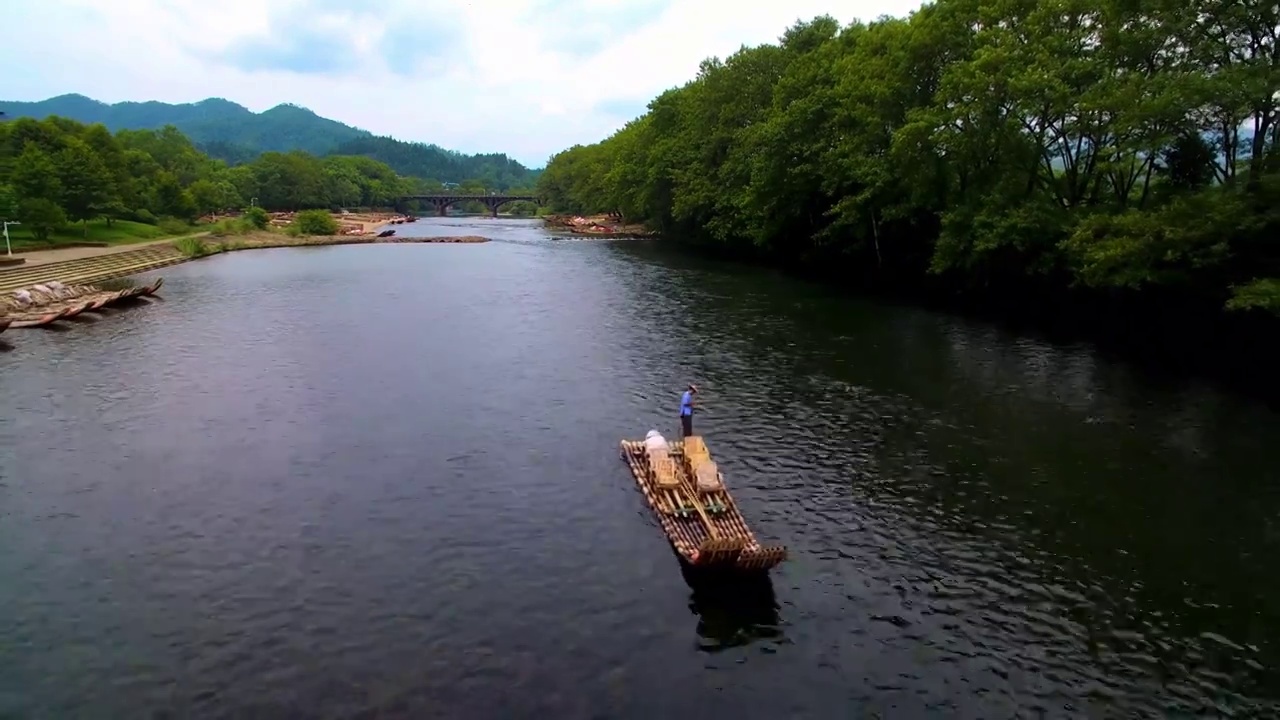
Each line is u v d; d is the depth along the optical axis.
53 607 21.53
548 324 58.59
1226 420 36.19
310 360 47.56
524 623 20.78
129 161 146.62
